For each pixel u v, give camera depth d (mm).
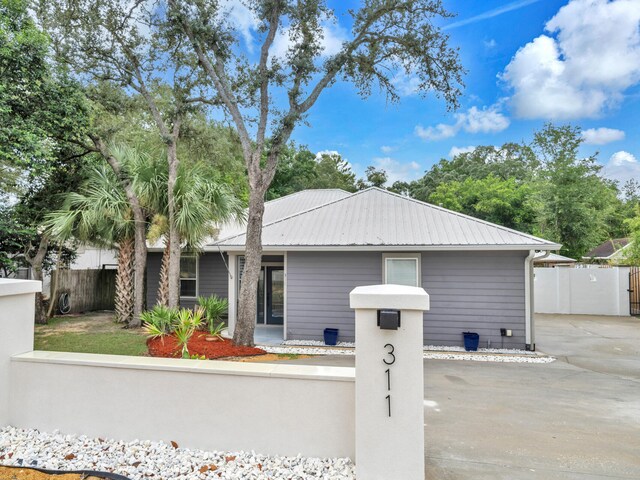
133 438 3762
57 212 10758
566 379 6855
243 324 8977
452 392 6004
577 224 21109
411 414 2926
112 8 10016
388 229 10828
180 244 11305
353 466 3281
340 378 3400
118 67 10797
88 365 3879
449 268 10133
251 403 3557
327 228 11203
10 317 4062
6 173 11008
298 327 10805
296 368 3637
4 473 3139
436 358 8680
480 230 10344
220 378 3615
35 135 8312
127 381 3795
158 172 10875
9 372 4047
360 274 10578
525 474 3424
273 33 9164
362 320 3023
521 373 7289
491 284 9914
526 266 9734
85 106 9844
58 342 9031
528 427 4551
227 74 10250
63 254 13555
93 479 3061
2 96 7648
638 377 7059
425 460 3676
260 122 9203
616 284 16031
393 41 9812
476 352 9406
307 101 9422
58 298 13359
